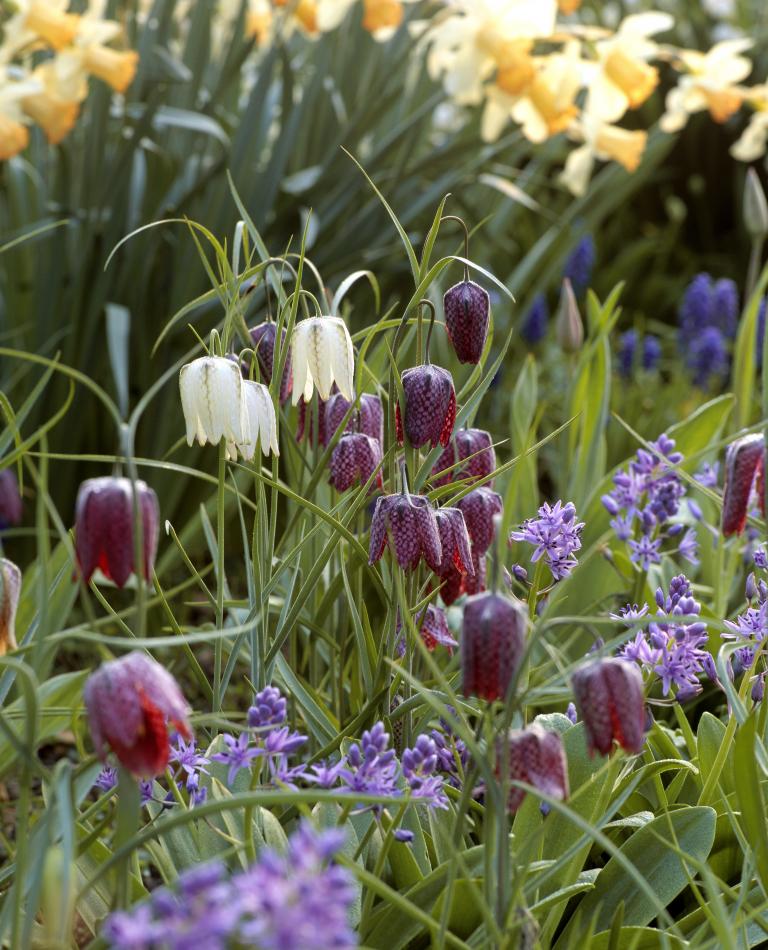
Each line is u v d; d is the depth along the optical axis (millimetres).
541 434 7004
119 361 4895
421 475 2738
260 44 6578
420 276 2752
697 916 2561
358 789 2309
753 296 4543
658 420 6520
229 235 5711
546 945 2531
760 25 11320
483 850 2504
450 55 5555
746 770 2242
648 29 5547
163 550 5746
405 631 2904
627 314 10219
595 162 9961
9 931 2240
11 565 2355
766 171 10820
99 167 5598
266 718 2453
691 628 2695
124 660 1869
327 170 5816
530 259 6941
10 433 2805
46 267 5539
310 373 2625
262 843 2545
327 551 2730
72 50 4945
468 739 2031
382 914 2447
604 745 2043
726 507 2895
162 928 1465
